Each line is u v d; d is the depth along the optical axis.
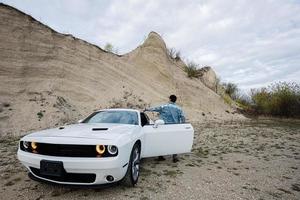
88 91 15.92
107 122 5.25
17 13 15.02
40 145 3.72
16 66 13.59
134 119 5.30
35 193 3.89
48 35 16.30
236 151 8.07
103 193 3.96
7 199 3.66
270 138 11.22
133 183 4.26
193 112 21.39
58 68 15.46
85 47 18.88
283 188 4.61
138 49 26.00
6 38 13.94
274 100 26.73
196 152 7.71
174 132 5.65
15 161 5.78
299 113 25.34
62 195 3.83
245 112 28.72
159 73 24.14
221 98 29.03
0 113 10.62
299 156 7.56
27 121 10.78
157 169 5.56
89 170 3.46
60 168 3.46
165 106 6.56
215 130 13.63
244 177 5.23
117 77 19.36
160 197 3.90
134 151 4.30
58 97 13.52
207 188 4.43
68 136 3.76
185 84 26.22
